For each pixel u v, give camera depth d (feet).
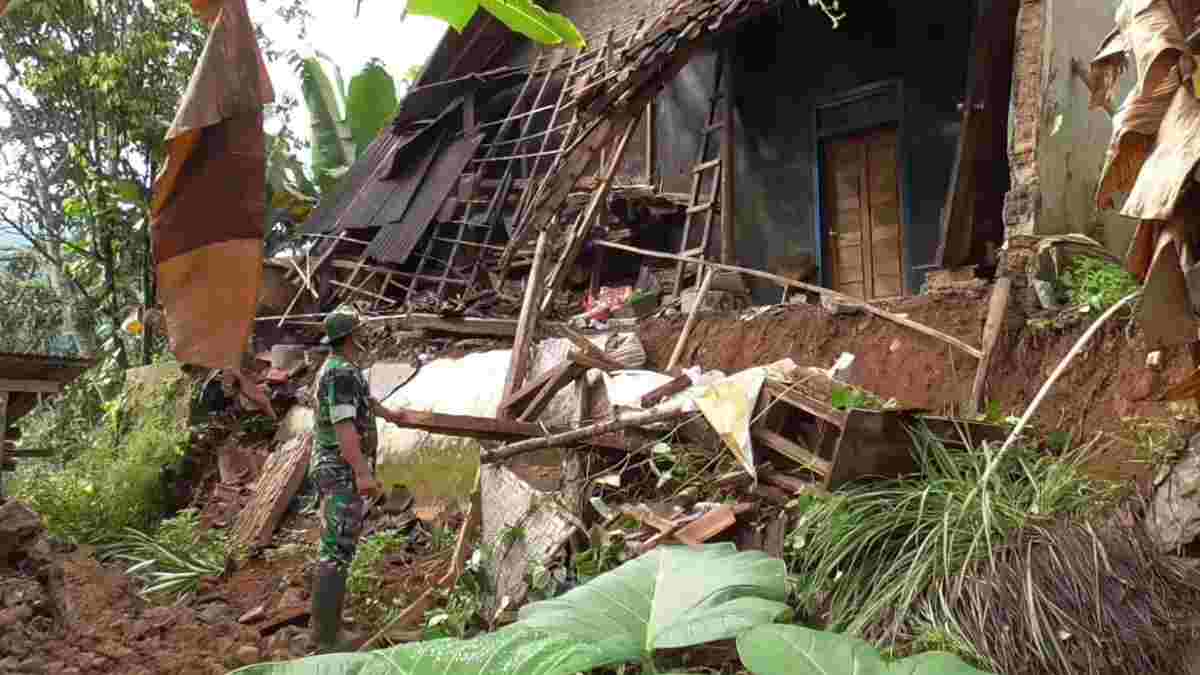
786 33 29.19
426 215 33.22
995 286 18.20
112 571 18.88
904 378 18.84
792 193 28.96
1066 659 10.21
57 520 24.43
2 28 39.50
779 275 28.19
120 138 41.06
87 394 40.27
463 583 16.51
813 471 14.62
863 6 27.43
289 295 34.96
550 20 9.01
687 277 27.40
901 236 26.61
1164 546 11.50
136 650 15.25
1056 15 19.25
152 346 44.50
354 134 44.45
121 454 28.84
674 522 14.53
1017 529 11.59
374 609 17.26
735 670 11.33
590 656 5.69
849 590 11.95
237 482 26.94
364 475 15.15
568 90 32.30
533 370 22.59
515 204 32.83
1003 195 22.26
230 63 5.96
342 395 15.30
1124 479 13.06
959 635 10.59
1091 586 10.74
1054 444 14.96
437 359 26.40
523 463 18.48
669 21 22.97
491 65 36.45
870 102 27.40
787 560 13.08
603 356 21.47
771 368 16.40
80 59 39.04
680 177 31.58
